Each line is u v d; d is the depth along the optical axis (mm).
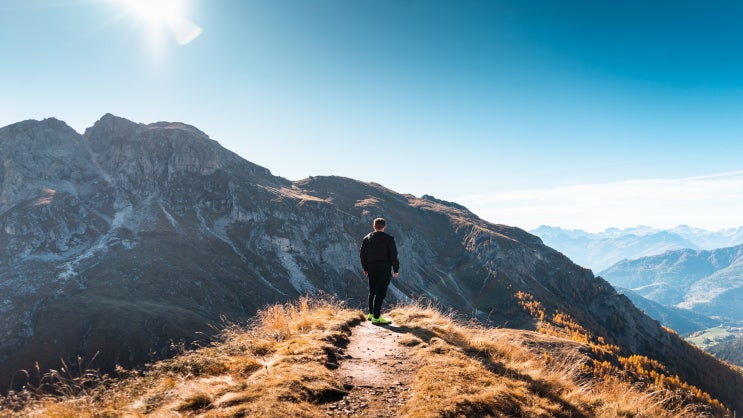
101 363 129375
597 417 6855
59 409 5422
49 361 130750
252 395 6004
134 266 196375
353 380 7379
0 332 145125
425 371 7449
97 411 5559
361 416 5855
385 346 9758
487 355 9078
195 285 190125
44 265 195375
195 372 7488
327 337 9711
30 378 124812
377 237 12836
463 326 12219
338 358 8539
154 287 182500
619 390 8156
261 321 11328
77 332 143125
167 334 141750
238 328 10242
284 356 8055
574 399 7297
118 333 139500
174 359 7961
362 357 8867
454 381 6934
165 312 154500
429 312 13578
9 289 171500
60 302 162500
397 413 6027
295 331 10742
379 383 7293
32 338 141000
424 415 5672
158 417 5434
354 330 11500
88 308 155875
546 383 7770
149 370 7453
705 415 8016
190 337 141375
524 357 9211
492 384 7043
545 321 198250
